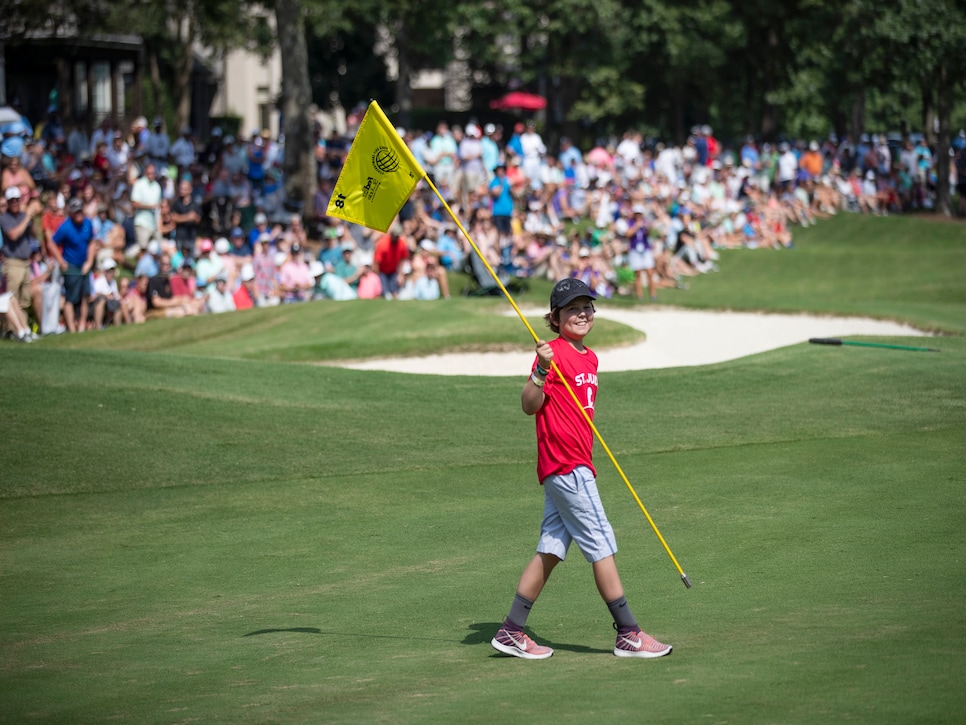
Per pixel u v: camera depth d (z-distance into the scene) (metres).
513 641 15.75
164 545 23.70
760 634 15.59
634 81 143.12
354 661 15.86
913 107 167.75
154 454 30.98
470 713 13.00
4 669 16.17
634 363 50.47
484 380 40.69
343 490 27.72
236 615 18.75
